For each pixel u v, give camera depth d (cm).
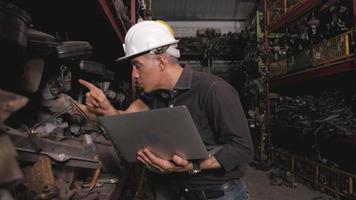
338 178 326
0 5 66
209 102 119
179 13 734
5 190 49
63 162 120
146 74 121
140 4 309
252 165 512
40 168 108
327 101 365
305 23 409
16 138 94
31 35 92
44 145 110
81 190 150
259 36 536
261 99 532
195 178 137
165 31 123
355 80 386
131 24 241
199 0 711
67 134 148
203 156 110
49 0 142
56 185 115
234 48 667
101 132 190
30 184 105
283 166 457
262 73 518
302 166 404
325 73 350
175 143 108
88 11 160
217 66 720
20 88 102
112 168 184
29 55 98
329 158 379
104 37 224
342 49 316
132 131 111
